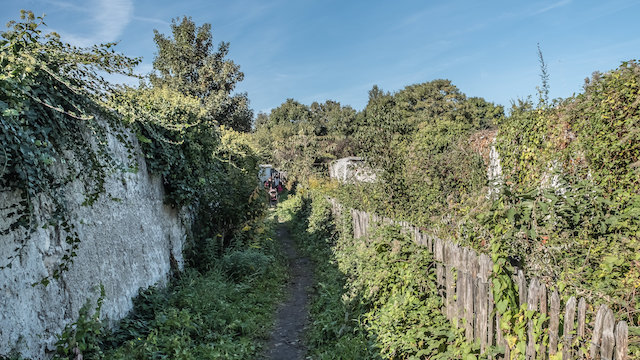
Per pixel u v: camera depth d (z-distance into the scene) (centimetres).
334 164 2708
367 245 774
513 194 516
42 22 421
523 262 487
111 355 478
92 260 525
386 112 1342
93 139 552
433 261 539
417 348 456
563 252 509
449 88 4175
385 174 1172
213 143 977
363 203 1231
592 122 639
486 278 410
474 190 983
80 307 488
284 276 1022
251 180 1335
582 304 297
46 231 438
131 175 665
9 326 373
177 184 811
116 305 577
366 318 595
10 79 372
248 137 1962
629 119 579
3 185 381
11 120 374
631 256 459
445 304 509
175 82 3025
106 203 575
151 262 719
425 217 1020
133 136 679
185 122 819
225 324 642
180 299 687
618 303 383
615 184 591
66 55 478
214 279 817
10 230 385
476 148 1069
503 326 366
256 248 1108
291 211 2245
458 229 725
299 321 734
